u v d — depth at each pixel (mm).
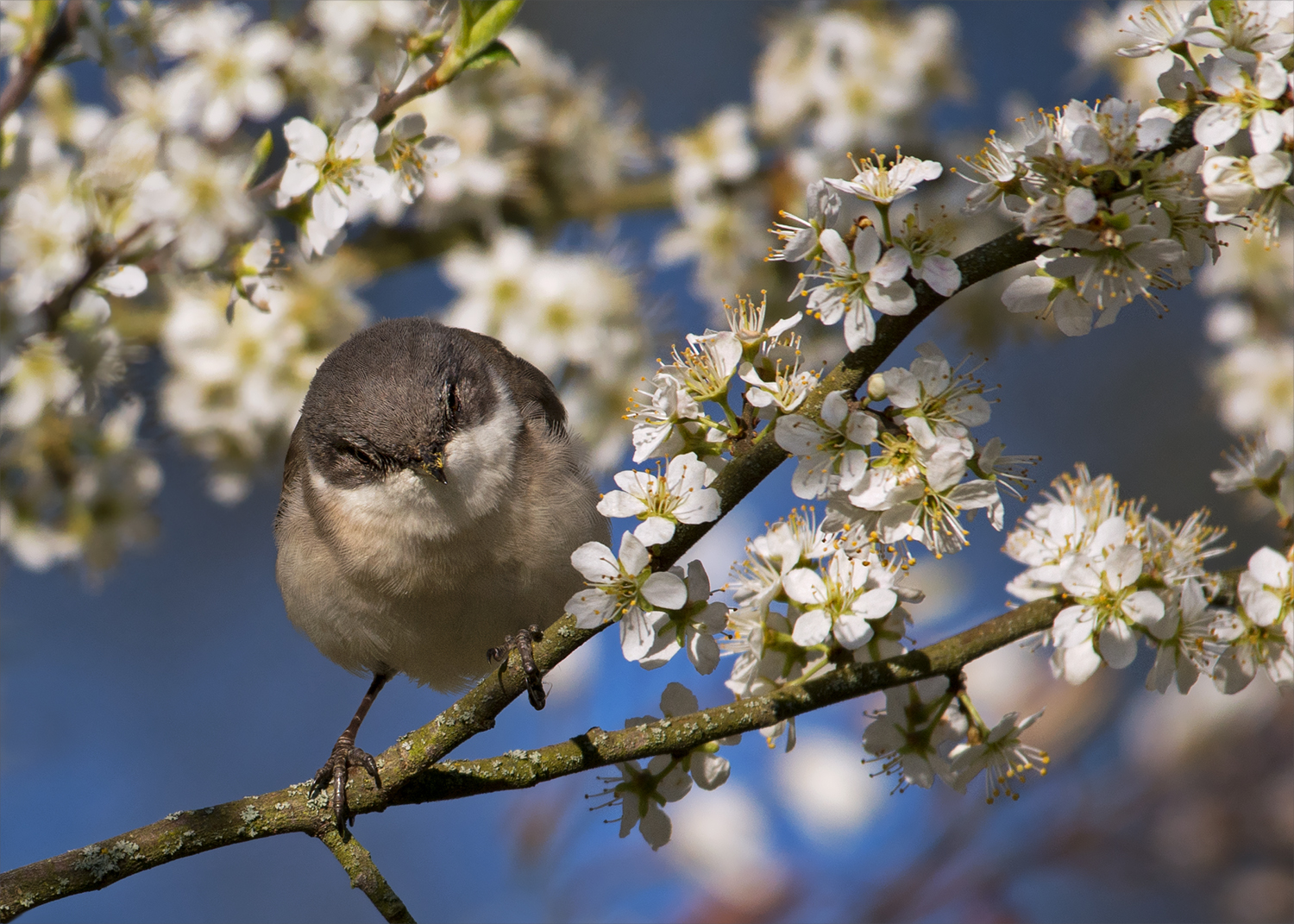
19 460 10516
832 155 12016
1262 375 10828
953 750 5953
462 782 6094
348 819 6184
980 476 5625
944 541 5484
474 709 5984
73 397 9898
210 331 10852
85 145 9906
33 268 8500
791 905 8789
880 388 5504
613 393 11047
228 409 10961
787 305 12055
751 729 5746
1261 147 5039
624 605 5582
